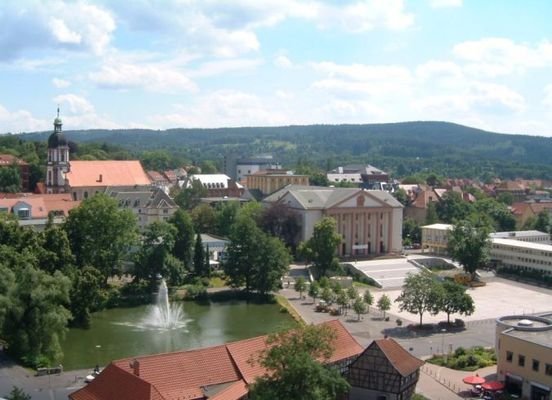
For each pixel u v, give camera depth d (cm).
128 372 8375
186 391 8500
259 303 18075
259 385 7856
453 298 15438
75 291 15100
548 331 11638
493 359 12638
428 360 12688
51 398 10200
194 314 16688
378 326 15612
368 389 9819
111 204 17950
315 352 8350
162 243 18625
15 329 12144
